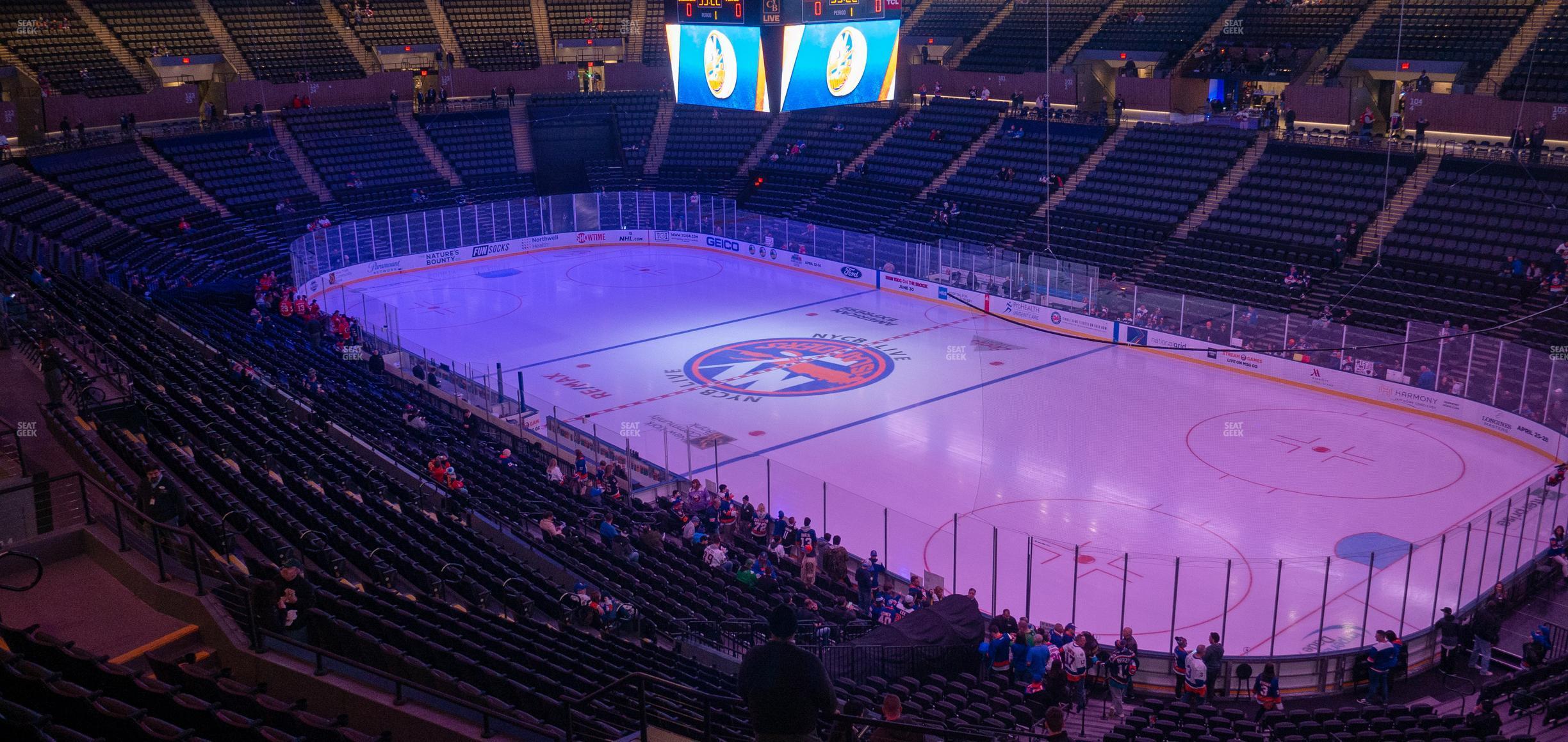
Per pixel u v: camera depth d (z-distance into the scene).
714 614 20.44
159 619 12.73
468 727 10.96
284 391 31.47
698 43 33.19
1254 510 28.20
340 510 20.08
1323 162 46.62
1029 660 19.66
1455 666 21.62
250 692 10.77
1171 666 20.97
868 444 33.12
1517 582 23.08
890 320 46.72
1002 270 46.59
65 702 9.38
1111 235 49.06
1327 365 37.31
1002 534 27.08
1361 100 49.62
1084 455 32.06
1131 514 28.14
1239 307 39.53
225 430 23.72
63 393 21.86
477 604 18.25
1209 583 24.67
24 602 12.97
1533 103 43.81
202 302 42.72
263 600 12.38
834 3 31.97
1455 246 40.62
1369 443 32.66
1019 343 43.47
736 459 31.95
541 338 44.31
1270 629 22.81
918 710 16.33
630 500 27.55
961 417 35.28
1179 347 41.22
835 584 23.55
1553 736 16.69
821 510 28.44
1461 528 26.36
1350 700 20.89
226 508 17.47
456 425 32.62
